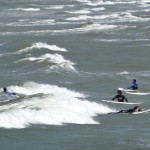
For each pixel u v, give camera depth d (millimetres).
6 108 118375
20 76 176500
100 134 105188
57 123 111688
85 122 114312
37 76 175375
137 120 117500
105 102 135125
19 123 108500
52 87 158500
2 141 99188
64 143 98750
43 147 96438
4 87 146625
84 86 160375
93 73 182500
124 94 149875
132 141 100875
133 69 188875
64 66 188000
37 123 110000
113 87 159625
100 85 162000
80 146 97188
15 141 99500
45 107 118938
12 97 141125
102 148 96312
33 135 102750
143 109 128000
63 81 168625
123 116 120938
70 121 113812
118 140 101188
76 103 127438
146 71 185000
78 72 183000
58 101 126438
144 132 107500
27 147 96312
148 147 97562
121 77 170500
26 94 149375
